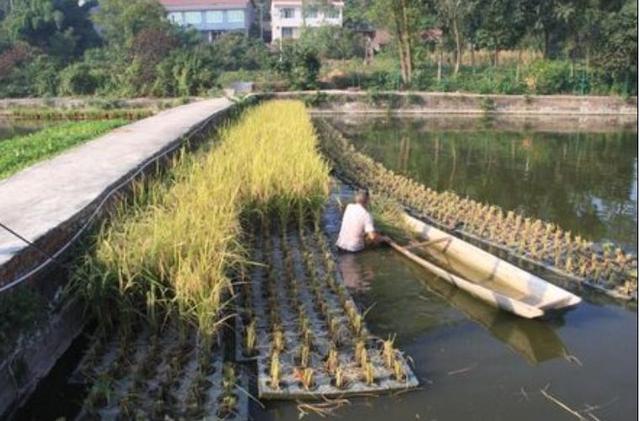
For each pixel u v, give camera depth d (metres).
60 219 6.54
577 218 12.04
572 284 8.30
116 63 41.16
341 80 39.16
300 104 27.56
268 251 8.90
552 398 5.58
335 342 6.18
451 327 6.95
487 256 8.42
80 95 38.81
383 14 38.91
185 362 5.79
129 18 48.91
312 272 7.84
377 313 7.27
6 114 34.59
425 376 5.88
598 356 6.37
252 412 5.23
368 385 5.56
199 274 6.02
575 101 34.72
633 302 7.68
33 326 5.43
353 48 51.75
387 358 5.91
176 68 37.66
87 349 6.08
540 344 6.61
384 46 52.03
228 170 10.08
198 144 15.59
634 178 16.20
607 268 8.62
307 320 6.45
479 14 39.56
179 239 6.49
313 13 66.88
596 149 21.44
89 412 5.04
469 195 14.02
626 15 34.22
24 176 8.97
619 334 6.85
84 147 11.99
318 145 17.42
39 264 5.78
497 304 7.33
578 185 15.27
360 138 24.16
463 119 32.62
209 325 5.80
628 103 34.66
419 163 18.30
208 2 70.38
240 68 48.72
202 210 7.54
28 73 40.28
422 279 8.29
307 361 5.82
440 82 37.75
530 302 7.40
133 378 5.46
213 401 5.25
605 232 11.03
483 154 20.09
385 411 5.31
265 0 79.56
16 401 5.10
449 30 40.97
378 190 13.48
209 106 23.70
